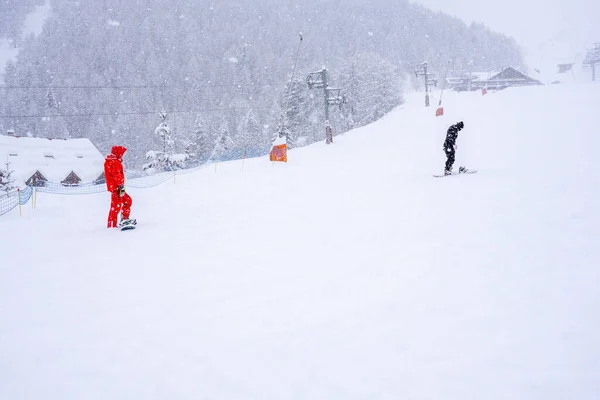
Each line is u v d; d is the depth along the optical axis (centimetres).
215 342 334
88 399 265
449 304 365
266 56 13500
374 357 295
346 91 7075
